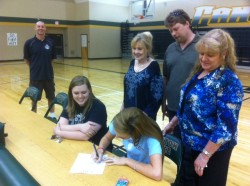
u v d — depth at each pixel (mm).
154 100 2160
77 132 1842
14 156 1580
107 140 1684
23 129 2051
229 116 1326
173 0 13055
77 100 1932
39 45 3963
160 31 14078
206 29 11797
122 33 16188
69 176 1358
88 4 14648
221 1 11148
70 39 15656
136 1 15227
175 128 1996
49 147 1712
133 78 2217
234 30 10867
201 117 1438
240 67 10820
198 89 1439
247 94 6359
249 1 10266
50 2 14352
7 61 13477
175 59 2064
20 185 1158
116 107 5176
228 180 2510
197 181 1591
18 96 5801
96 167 1446
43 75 4039
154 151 1440
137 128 1458
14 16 13281
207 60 1363
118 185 1260
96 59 15547
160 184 1291
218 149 1421
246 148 3250
